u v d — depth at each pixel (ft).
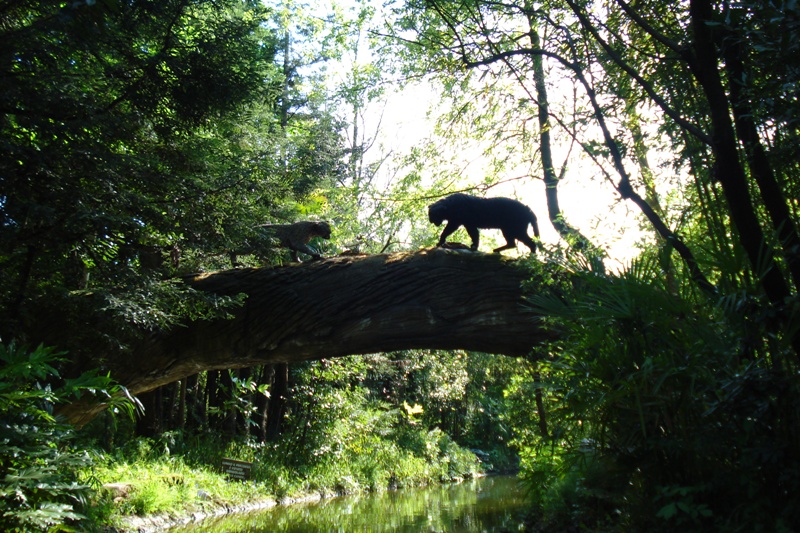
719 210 17.44
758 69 15.47
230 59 28.17
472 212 25.84
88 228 22.00
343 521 30.19
